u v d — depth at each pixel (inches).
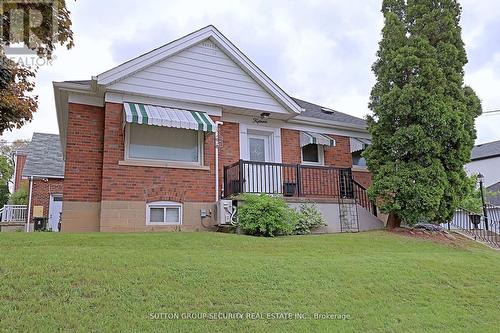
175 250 313.9
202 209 513.0
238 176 518.9
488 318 236.4
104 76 472.4
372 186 560.4
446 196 533.6
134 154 494.9
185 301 208.2
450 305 249.9
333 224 548.7
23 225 873.5
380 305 235.5
